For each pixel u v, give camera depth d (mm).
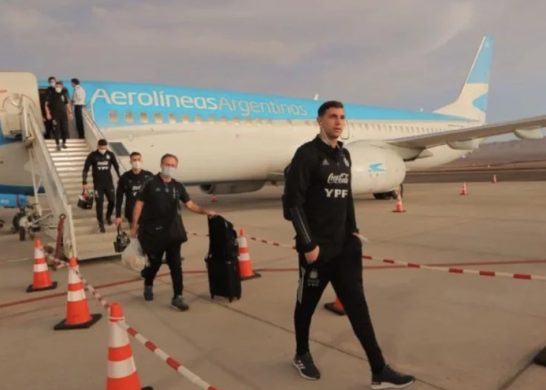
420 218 11086
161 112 12203
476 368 3148
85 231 7926
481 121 23562
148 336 4055
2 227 12758
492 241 7754
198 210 5047
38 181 10406
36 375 3342
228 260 4945
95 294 4250
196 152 12875
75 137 10961
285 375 3180
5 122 9648
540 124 13352
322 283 3031
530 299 4633
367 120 17281
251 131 13961
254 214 13734
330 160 2850
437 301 4676
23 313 4887
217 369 3318
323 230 2881
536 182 23000
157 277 6297
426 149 16641
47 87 10867
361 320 2896
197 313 4660
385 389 2891
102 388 3109
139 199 4734
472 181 27250
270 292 5277
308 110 15992
